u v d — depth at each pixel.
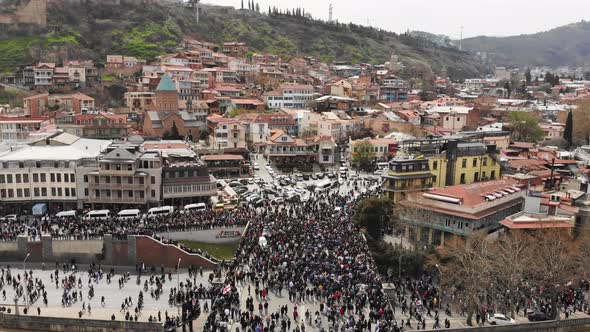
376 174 157.25
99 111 183.50
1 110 187.38
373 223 102.25
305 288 75.31
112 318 72.75
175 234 101.31
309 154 169.12
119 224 102.88
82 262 96.69
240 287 76.94
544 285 79.06
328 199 122.19
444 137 140.12
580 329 72.56
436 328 68.31
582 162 146.88
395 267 91.25
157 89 186.50
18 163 113.75
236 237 103.69
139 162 115.88
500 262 77.75
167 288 85.50
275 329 64.44
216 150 163.00
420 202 102.25
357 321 65.56
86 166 116.25
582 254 82.25
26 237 95.75
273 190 130.00
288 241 90.25
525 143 164.62
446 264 88.88
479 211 95.88
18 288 83.88
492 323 71.31
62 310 76.75
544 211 101.44
